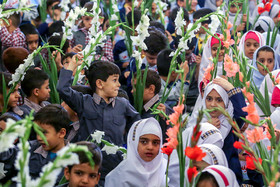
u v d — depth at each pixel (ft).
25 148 6.33
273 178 7.07
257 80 16.66
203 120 12.44
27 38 19.66
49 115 10.74
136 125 11.02
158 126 10.97
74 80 14.07
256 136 8.79
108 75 12.21
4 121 11.04
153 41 16.76
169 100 15.46
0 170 10.76
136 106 13.67
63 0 21.39
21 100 13.71
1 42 18.63
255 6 25.00
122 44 20.59
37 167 10.80
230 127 12.11
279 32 23.21
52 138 10.75
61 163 6.24
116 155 12.00
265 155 9.34
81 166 9.29
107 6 23.72
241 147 8.37
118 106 12.49
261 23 21.91
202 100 12.69
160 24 20.62
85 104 12.24
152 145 10.83
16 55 14.97
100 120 12.22
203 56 17.70
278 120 12.58
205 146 10.27
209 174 8.96
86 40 19.92
